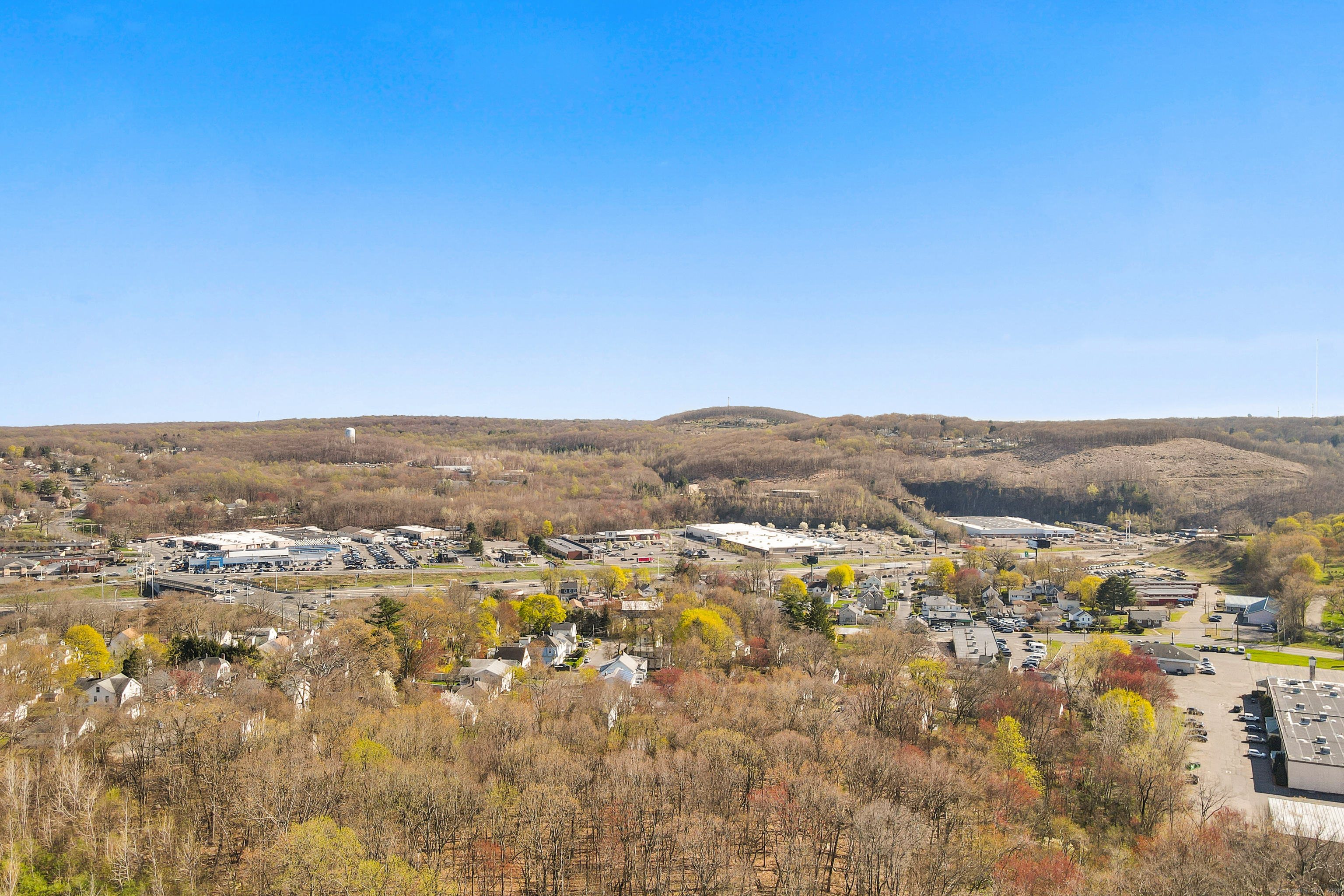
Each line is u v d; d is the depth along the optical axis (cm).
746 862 9869
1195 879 9594
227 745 11188
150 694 15012
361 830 9062
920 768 11844
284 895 8131
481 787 10644
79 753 12081
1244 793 13738
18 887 8500
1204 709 17962
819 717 13838
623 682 16462
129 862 8994
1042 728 15450
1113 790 12950
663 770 11038
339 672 16512
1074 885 9625
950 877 9562
